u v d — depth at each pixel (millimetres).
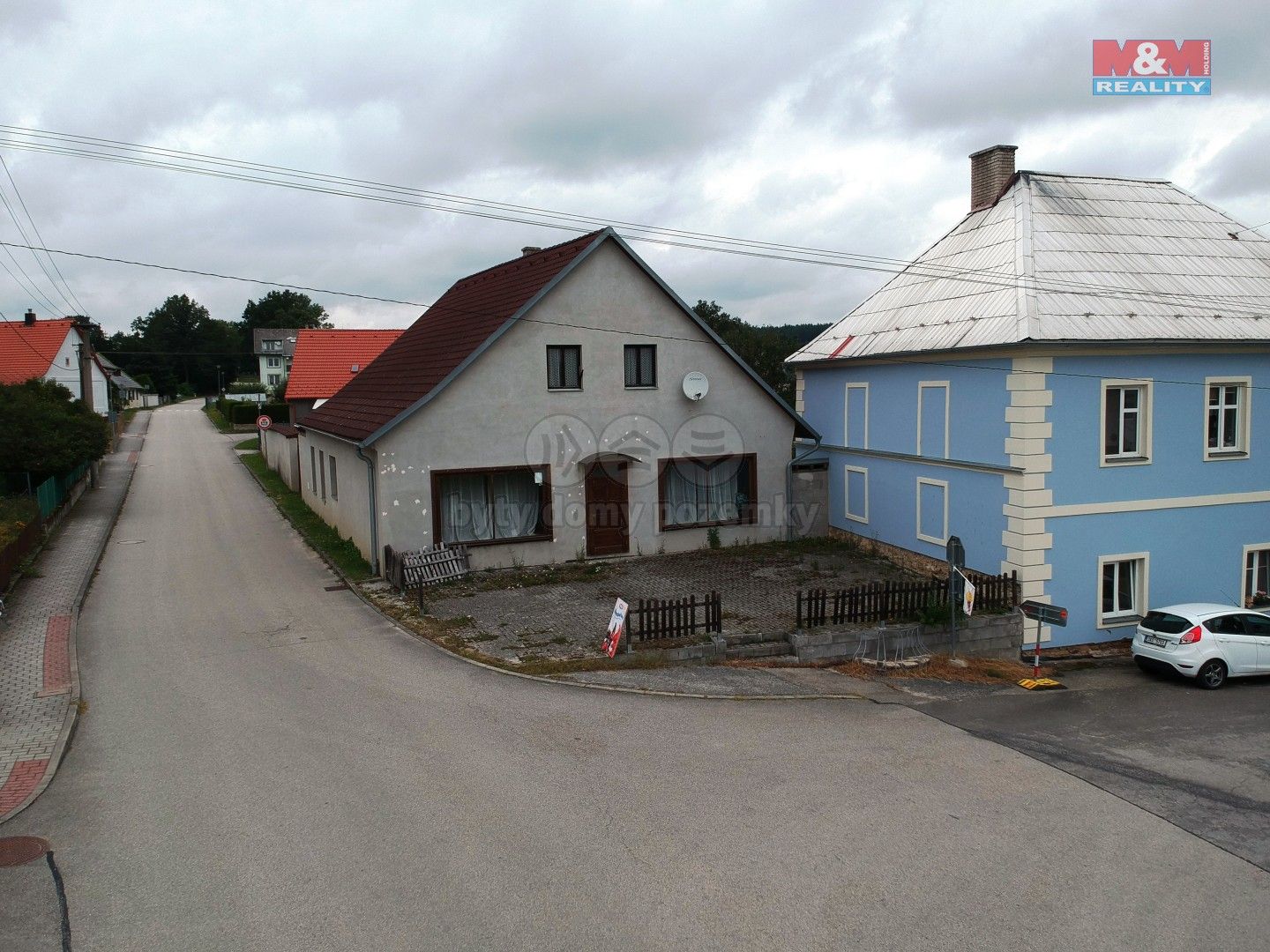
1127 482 18344
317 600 17766
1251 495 19547
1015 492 17734
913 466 20922
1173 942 6973
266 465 42062
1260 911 7516
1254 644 16250
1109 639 18594
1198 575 19266
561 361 20688
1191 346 18344
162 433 60219
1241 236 21844
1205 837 8984
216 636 15211
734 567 21031
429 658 14148
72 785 9312
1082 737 12453
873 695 13750
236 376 119250
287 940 6590
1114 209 21531
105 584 19125
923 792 9805
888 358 21016
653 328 21438
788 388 49531
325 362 46000
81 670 13312
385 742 10602
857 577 20156
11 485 25688
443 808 8836
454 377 19453
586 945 6590
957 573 16781
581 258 20062
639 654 14336
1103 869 8148
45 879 7449
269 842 8094
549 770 9891
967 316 19453
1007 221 20938
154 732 10859
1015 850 8445
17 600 17219
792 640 15484
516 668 13609
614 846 8141
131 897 7164
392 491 19188
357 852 7910
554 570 20391
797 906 7219
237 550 22844
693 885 7488
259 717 11406
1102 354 17812
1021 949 6762
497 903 7133
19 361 47719
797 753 10852
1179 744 12375
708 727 11609
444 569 19188
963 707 13586
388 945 6535
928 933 6910
